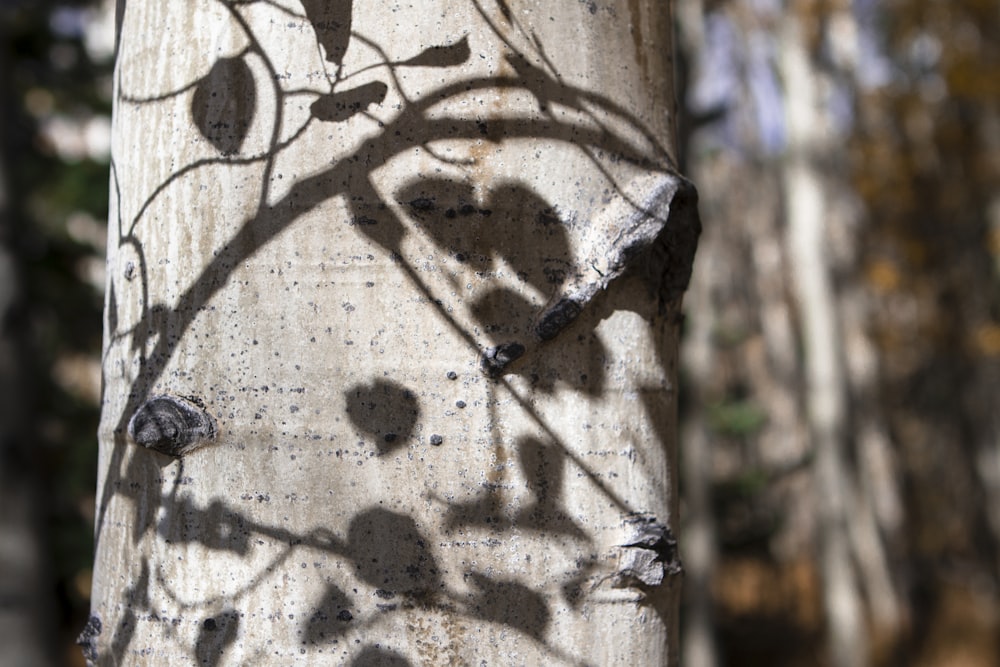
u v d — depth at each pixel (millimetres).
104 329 815
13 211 2549
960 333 8430
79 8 4172
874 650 7965
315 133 753
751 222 13148
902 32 6480
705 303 4832
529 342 753
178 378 757
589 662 751
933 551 11484
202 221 760
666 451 790
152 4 790
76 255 4152
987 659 7734
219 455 749
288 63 758
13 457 2371
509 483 748
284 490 743
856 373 9703
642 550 764
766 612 8594
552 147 764
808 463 6852
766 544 6891
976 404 10078
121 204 795
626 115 786
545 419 754
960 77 6031
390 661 736
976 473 10797
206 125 764
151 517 759
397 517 740
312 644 737
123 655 763
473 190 752
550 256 758
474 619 740
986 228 7629
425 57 756
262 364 748
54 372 4414
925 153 7426
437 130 753
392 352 745
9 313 2449
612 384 768
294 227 750
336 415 743
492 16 762
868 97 7234
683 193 790
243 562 743
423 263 748
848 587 5496
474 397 747
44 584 2373
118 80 812
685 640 4801
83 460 4195
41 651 2332
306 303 747
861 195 7527
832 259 7434
